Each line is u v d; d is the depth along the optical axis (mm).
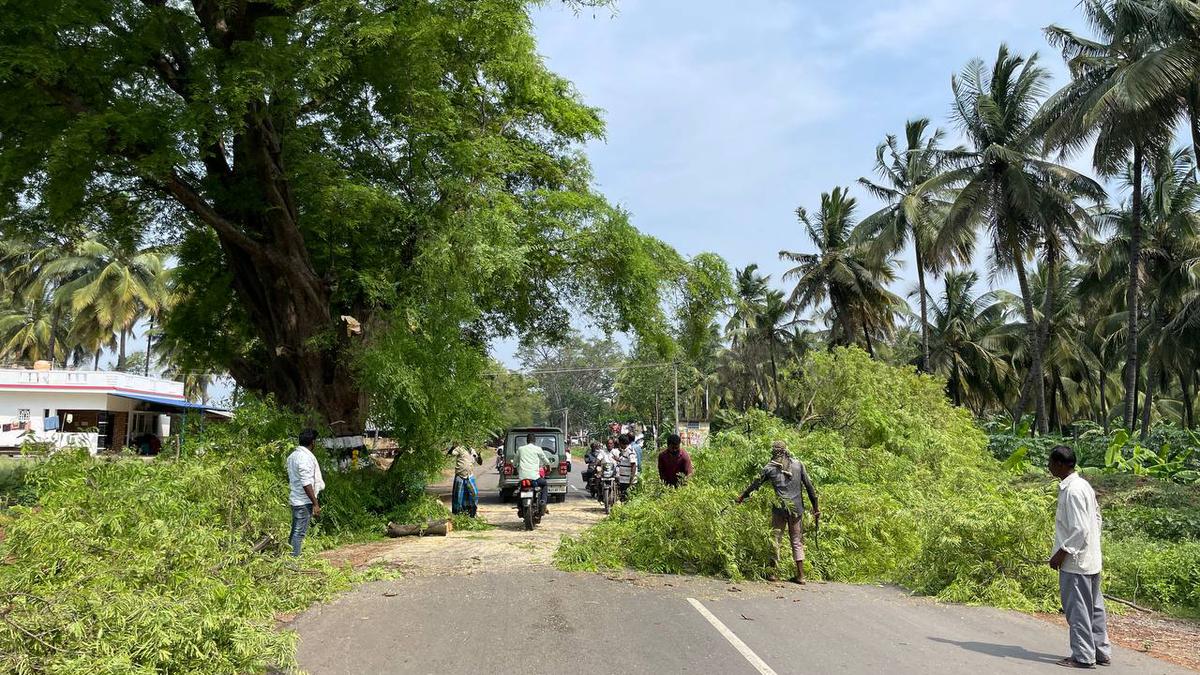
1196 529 11750
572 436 93625
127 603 5383
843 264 41219
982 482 14844
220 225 14273
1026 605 8195
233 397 15570
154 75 14352
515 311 22359
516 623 6996
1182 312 28578
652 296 20594
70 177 12500
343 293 15758
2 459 21750
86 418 31953
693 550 9641
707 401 59656
